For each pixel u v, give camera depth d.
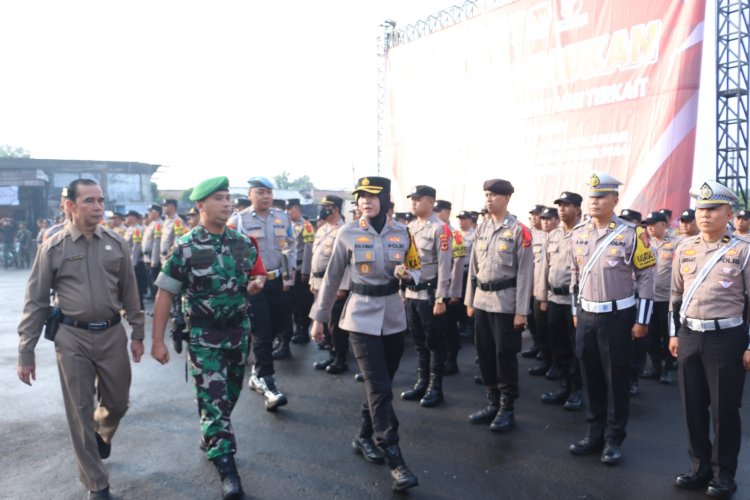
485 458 4.02
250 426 4.61
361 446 4.05
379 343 3.72
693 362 3.57
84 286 3.32
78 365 3.30
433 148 12.56
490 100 11.02
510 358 4.55
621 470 3.83
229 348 3.60
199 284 3.49
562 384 5.36
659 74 8.07
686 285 3.62
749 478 3.72
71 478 3.70
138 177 30.45
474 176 11.45
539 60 9.94
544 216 6.49
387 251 3.77
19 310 11.17
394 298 3.82
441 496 3.46
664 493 3.51
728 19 9.86
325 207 6.69
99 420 3.66
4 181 26.39
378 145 14.88
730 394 3.42
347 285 4.27
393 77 13.80
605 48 8.80
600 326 3.95
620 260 3.92
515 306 4.49
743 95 9.94
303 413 4.93
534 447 4.22
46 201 27.62
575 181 9.33
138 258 12.09
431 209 5.55
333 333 6.12
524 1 10.25
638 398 5.50
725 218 3.50
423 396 5.36
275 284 5.43
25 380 3.27
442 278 4.99
